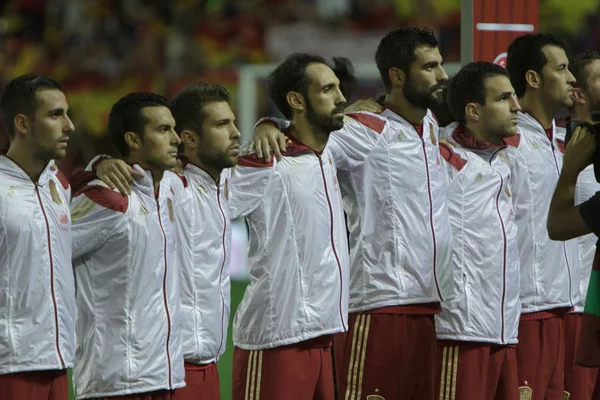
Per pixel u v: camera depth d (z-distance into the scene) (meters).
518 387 20.89
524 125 21.77
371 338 18.72
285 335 17.36
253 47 64.19
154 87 59.66
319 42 59.47
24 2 66.12
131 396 15.62
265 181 17.42
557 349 21.70
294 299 17.41
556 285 21.38
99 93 60.25
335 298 17.72
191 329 16.66
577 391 22.66
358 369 18.81
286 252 17.45
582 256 23.02
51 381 14.88
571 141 15.30
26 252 14.48
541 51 21.48
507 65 22.25
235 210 17.52
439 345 19.95
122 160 15.77
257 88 51.38
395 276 18.67
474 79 20.16
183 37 62.44
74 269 16.12
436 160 19.42
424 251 18.86
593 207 14.83
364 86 47.56
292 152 17.72
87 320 15.81
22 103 14.63
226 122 16.84
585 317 15.20
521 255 21.19
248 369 17.64
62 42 64.06
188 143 16.98
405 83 18.83
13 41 64.94
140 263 15.73
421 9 65.69
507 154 21.06
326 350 18.02
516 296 20.42
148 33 62.59
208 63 62.69
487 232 19.95
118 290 15.69
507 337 20.17
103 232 15.52
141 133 15.95
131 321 15.67
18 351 14.32
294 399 17.39
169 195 16.48
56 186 15.26
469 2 22.73
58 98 14.81
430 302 18.98
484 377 20.06
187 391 16.77
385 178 18.70
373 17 65.88
